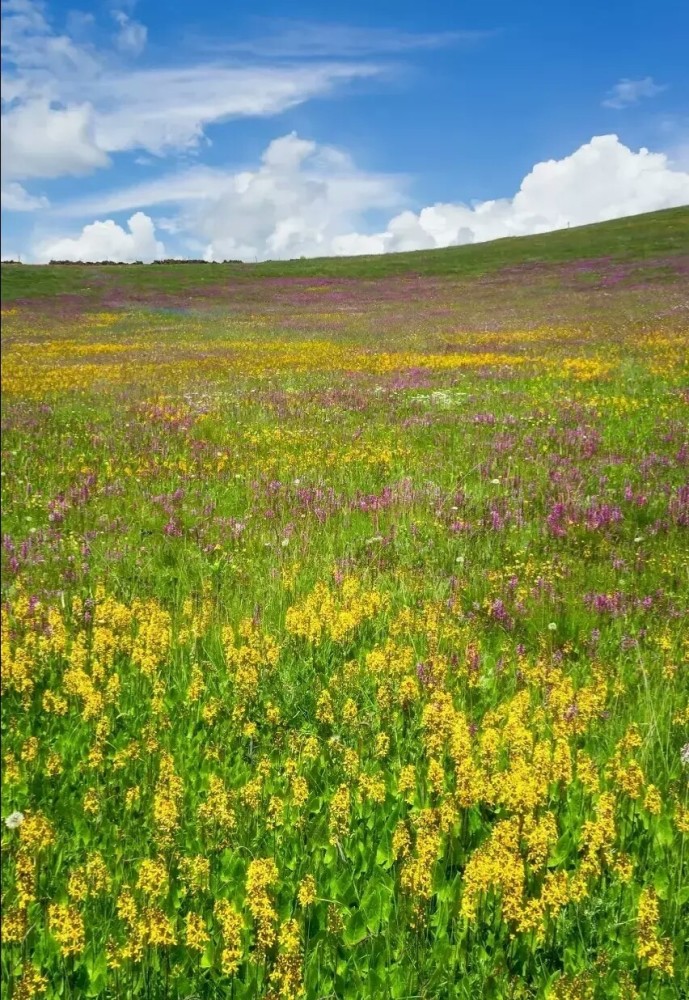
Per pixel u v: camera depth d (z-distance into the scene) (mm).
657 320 28344
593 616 5535
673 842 3344
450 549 7004
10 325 45156
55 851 3410
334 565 6578
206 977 2896
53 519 8469
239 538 7680
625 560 6543
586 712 4105
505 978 2744
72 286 65250
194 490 9383
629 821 3484
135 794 3641
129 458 10977
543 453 10188
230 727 4395
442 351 25359
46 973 2867
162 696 4664
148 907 2791
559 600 5746
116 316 49250
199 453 11234
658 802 3371
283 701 4641
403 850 3266
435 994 2760
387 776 3930
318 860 3357
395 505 8305
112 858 3369
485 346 25719
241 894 3209
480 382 17297
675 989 2729
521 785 3361
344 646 5289
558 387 15609
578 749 3965
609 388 15039
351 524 7953
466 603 5859
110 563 7020
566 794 3664
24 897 2979
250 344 32156
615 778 3613
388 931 2941
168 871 3221
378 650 4984
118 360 27812
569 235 85250
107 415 14555
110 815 3658
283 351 28562
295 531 7730
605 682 4379
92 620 5664
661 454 9711
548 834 3299
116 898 3115
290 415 13992
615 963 2846
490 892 3027
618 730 4086
